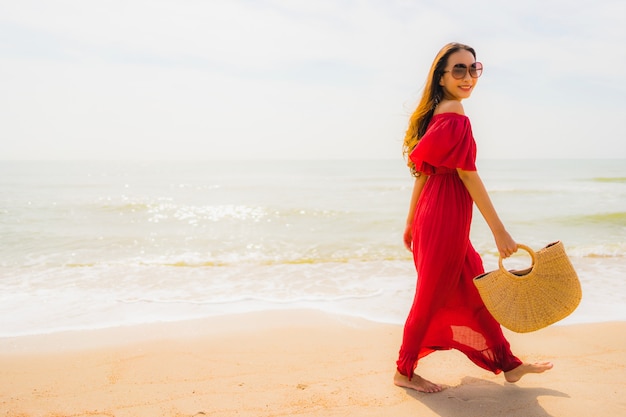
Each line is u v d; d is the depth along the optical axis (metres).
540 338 3.88
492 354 2.87
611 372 3.17
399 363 2.93
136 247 9.50
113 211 15.66
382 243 9.79
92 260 8.21
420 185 3.02
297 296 5.57
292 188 27.61
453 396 2.85
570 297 2.46
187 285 6.21
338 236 10.73
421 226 2.74
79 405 2.81
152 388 3.04
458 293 2.80
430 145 2.62
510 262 7.57
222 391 2.98
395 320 4.54
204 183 34.72
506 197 20.28
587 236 10.56
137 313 4.85
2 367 3.42
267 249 9.23
